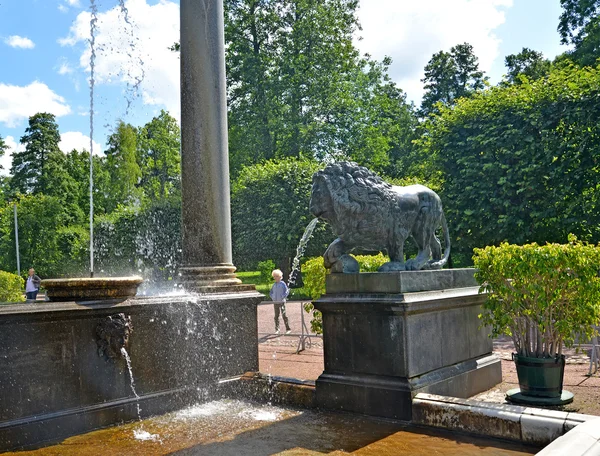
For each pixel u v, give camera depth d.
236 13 31.09
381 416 4.93
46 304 4.71
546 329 5.27
